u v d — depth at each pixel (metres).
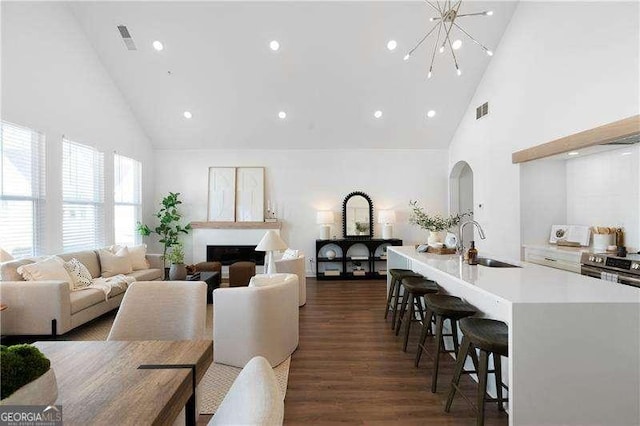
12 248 3.97
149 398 1.00
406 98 6.24
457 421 2.20
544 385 1.78
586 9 3.62
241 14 4.86
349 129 6.92
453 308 2.55
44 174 4.33
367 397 2.50
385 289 6.19
